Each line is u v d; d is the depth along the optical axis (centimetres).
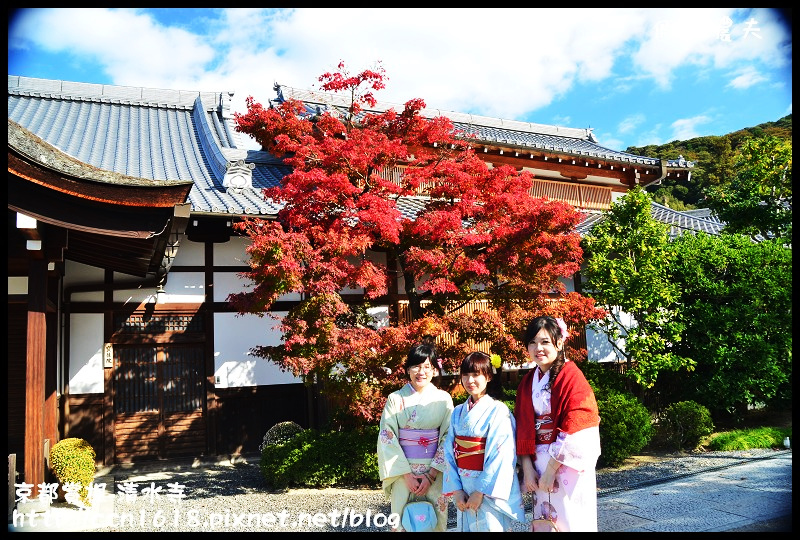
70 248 782
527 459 383
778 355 1045
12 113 1301
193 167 1196
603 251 1030
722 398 1054
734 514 553
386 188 798
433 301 835
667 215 1786
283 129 884
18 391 883
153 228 653
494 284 820
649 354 981
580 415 357
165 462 920
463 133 1305
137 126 1399
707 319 1037
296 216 754
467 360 408
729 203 1305
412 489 430
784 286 1053
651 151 4109
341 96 1634
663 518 548
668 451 898
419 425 441
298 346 709
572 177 1524
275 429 854
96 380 912
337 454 745
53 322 816
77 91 1498
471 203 770
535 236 770
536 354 384
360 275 705
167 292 956
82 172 618
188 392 958
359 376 717
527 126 1953
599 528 525
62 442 712
